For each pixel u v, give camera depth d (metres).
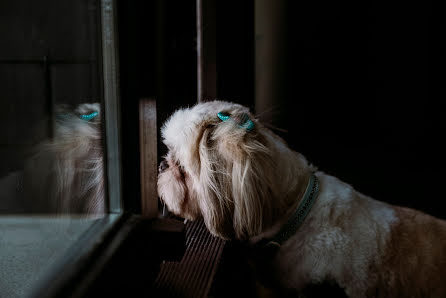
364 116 5.03
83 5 1.01
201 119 1.34
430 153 4.66
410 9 4.79
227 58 2.51
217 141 1.30
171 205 1.46
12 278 0.81
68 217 1.05
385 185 3.85
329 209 1.33
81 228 1.02
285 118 4.95
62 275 0.80
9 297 0.76
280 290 1.40
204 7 2.27
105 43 1.01
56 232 1.00
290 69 4.90
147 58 1.12
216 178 1.30
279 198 1.32
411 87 4.93
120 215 1.09
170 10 2.00
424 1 4.75
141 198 1.12
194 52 2.39
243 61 2.87
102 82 1.04
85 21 1.02
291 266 1.31
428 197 3.60
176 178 1.43
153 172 1.21
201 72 2.33
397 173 4.13
